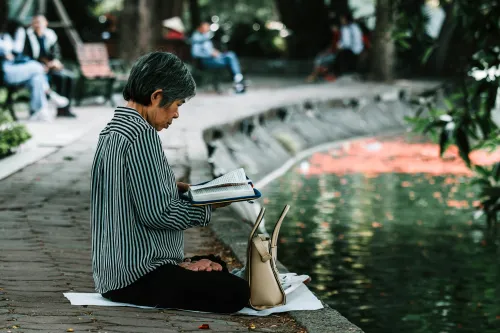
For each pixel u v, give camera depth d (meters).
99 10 34.16
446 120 8.81
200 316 5.21
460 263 9.97
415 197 13.99
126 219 5.13
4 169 10.60
